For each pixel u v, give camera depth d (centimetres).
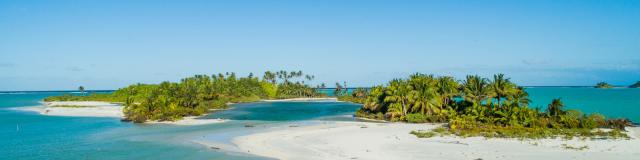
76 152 4691
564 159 3878
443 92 8212
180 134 6075
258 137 5606
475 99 7944
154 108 8450
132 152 4653
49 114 10219
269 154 4391
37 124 7788
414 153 4269
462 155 4122
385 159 4025
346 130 6250
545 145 4594
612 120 6562
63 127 7219
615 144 4619
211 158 4262
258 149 4688
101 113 10225
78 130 6731
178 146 4988
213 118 8962
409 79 8569
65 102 16788
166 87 13650
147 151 4694
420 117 7519
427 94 7800
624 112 9712
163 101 9294
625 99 15988
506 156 4044
